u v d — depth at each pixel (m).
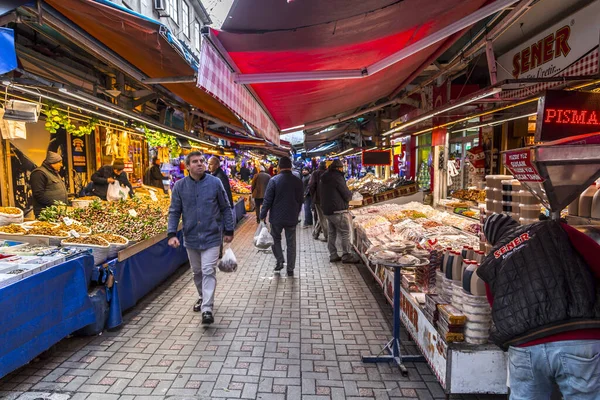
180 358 3.49
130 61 4.30
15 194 6.35
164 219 6.57
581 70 4.44
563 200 1.92
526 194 3.38
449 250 3.20
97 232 5.03
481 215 3.92
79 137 8.17
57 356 3.51
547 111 3.33
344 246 7.06
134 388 3.00
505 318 1.89
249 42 2.82
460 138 10.20
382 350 3.67
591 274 1.83
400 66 4.82
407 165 13.85
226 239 4.52
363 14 2.61
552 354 1.78
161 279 5.71
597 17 4.14
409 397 2.91
